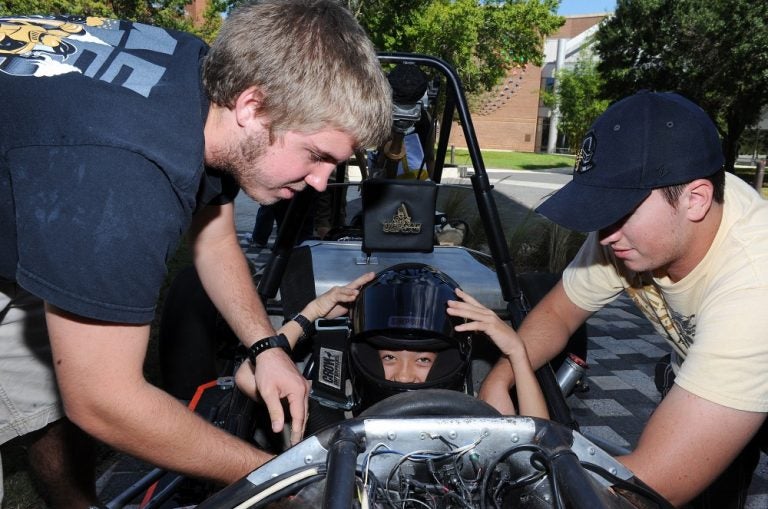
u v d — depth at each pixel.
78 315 1.01
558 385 1.79
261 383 1.55
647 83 17.94
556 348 1.83
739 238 1.36
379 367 1.71
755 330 1.23
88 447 1.97
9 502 2.18
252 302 1.76
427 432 1.03
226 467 1.24
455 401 1.15
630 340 4.28
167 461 1.17
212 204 1.70
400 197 2.34
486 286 2.38
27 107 1.03
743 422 1.24
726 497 1.88
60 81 1.07
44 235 0.98
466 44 14.16
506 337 1.71
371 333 1.67
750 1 15.53
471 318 1.71
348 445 0.97
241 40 1.12
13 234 1.15
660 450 1.25
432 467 1.01
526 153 34.19
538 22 16.05
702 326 1.32
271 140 1.16
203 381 2.45
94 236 0.98
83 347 1.05
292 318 2.12
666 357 2.07
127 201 1.00
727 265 1.36
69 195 0.98
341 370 1.81
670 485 1.24
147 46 1.27
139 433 1.12
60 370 1.07
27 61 1.11
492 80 16.75
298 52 1.09
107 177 0.99
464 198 6.73
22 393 1.73
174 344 2.45
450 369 1.69
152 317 1.08
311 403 1.79
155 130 1.06
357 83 1.13
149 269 1.04
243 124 1.16
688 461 1.23
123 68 1.15
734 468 1.84
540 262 5.86
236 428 1.67
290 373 1.56
